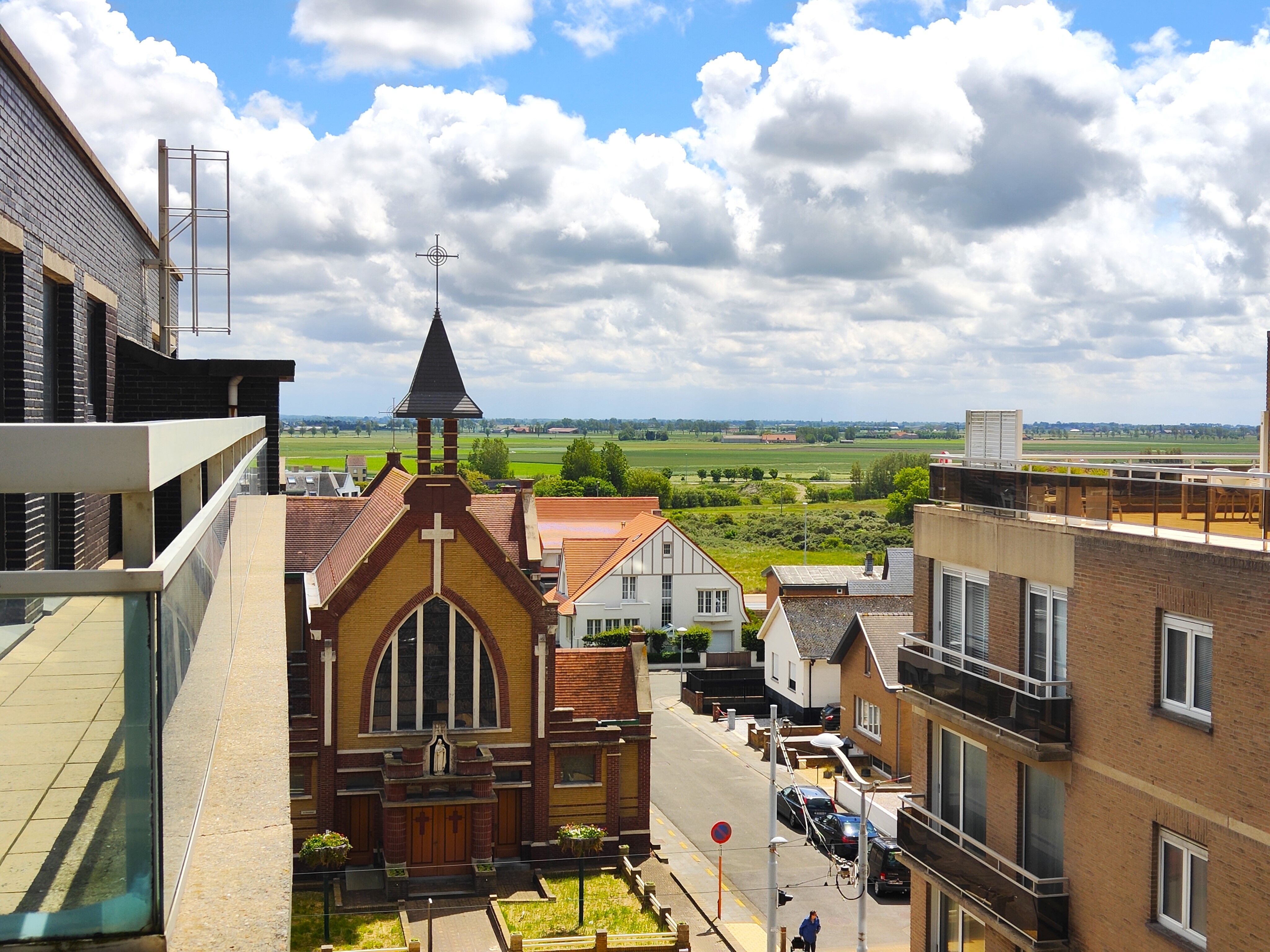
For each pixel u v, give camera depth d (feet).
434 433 170.81
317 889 106.63
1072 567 54.49
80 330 47.98
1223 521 46.78
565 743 114.52
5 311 36.68
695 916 103.40
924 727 70.54
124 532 12.85
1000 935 61.41
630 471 645.92
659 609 236.22
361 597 110.73
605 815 116.37
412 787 108.78
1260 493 44.57
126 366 65.10
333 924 99.40
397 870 106.93
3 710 12.12
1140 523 51.85
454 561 111.96
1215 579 44.80
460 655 112.98
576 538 258.98
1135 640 49.83
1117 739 51.01
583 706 118.42
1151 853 48.78
